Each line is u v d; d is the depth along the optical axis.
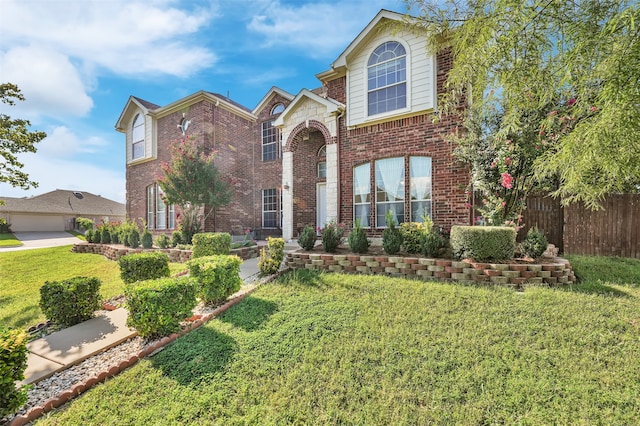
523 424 2.38
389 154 8.84
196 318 4.59
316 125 10.15
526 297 4.53
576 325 3.69
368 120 9.12
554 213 8.34
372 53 9.16
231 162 14.22
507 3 3.10
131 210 16.14
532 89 3.57
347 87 9.54
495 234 5.71
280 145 14.87
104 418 2.62
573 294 4.59
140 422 2.56
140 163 15.62
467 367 3.07
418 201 8.42
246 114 14.88
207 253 8.82
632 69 2.56
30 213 33.72
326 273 6.63
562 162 3.23
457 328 3.80
